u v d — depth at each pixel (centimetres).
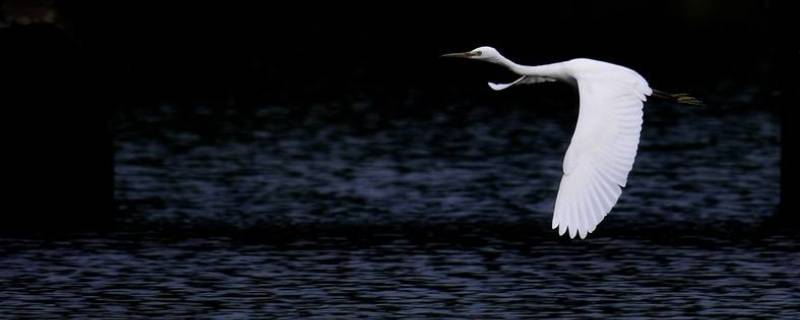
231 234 1903
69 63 2080
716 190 2317
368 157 2756
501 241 1841
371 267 1669
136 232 1911
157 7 4412
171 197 2255
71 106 2094
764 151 2820
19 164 2078
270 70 4316
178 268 1662
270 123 3312
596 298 1507
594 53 4697
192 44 4491
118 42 3875
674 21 5038
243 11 4803
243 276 1620
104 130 2141
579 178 1066
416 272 1639
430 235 1892
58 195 2094
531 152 2842
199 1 4644
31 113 2077
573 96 3781
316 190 2333
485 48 1360
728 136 3056
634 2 5078
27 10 2059
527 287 1558
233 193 2302
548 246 1802
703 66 4441
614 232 1908
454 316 1425
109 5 2259
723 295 1519
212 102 3681
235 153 2811
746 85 4028
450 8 5084
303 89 3962
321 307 1466
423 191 2317
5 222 1977
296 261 1706
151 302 1492
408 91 3931
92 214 2067
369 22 5084
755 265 1673
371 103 3694
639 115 1119
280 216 2066
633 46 4762
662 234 1892
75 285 1570
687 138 3030
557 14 5072
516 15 5066
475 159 2727
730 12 5038
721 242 1830
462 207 2148
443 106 3634
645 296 1514
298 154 2800
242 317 1423
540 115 3469
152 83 3991
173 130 3166
